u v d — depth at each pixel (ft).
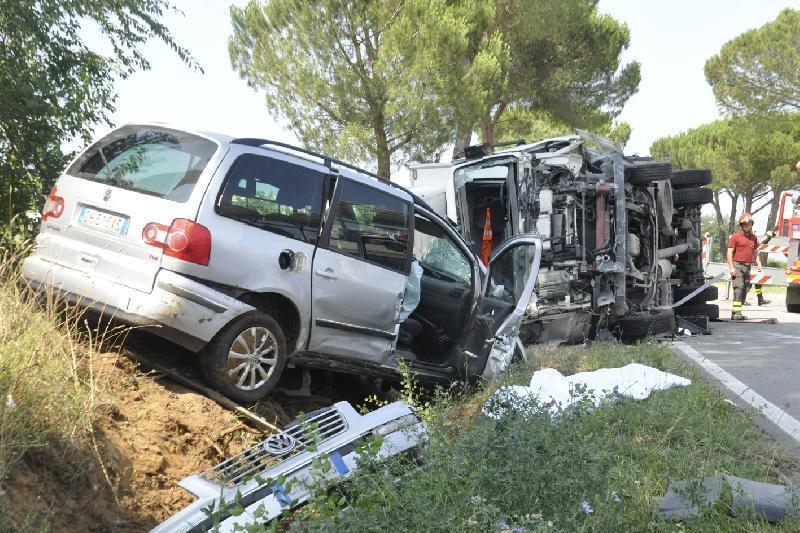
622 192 35.37
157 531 11.41
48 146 22.48
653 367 24.88
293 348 19.21
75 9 22.09
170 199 17.30
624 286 35.60
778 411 20.53
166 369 17.66
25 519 10.97
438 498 11.10
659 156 153.17
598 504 11.18
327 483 11.80
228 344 17.40
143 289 16.83
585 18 82.58
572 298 33.83
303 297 18.92
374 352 20.92
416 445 13.21
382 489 11.27
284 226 18.70
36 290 17.46
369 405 22.70
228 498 11.73
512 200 34.01
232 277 17.49
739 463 15.49
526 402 14.80
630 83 89.66
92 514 12.57
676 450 16.20
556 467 11.61
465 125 60.34
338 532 10.40
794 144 126.52
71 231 18.06
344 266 19.92
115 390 15.90
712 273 85.81
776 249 62.18
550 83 87.10
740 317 48.11
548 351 29.25
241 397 17.70
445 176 37.55
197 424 16.14
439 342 24.61
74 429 13.38
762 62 109.60
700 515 11.55
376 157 61.62
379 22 58.49
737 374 26.50
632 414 18.30
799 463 16.03
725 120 140.77
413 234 22.13
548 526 10.12
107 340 17.79
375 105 59.41
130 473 13.97
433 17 56.85
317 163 19.92
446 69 58.18
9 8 20.74
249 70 61.87
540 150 35.83
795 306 54.44
